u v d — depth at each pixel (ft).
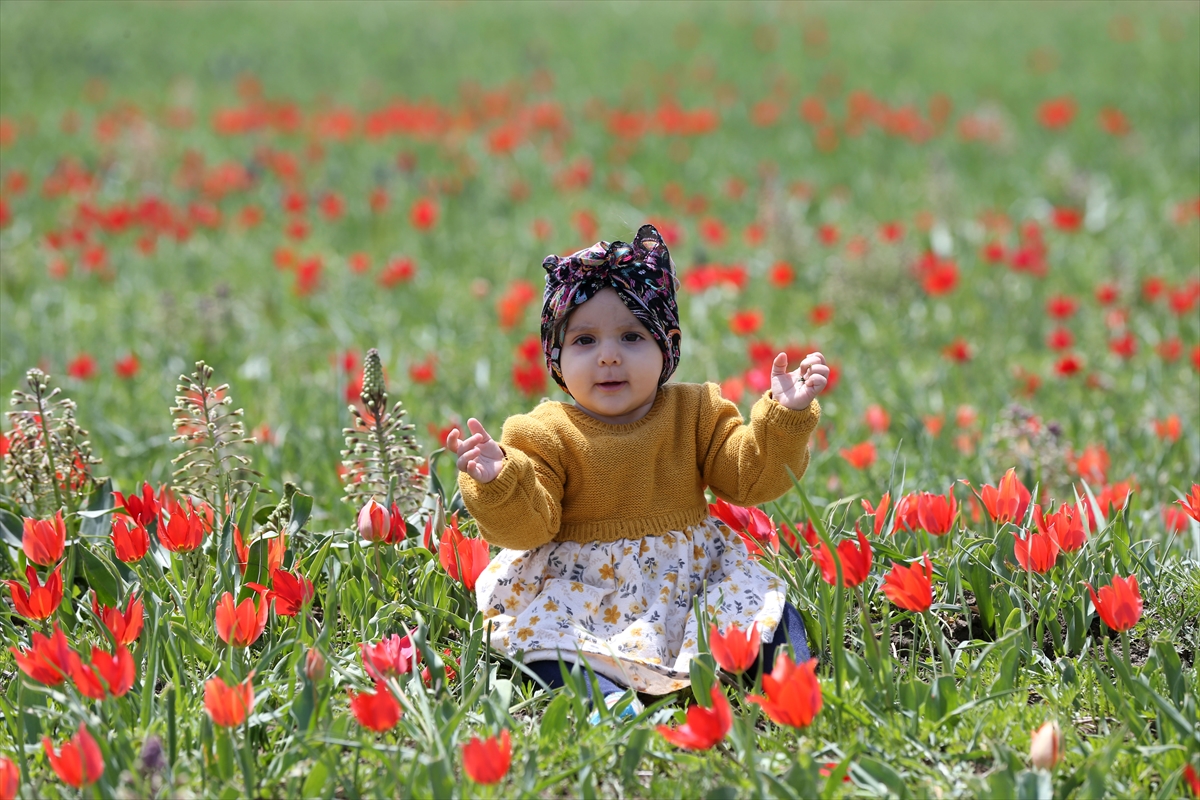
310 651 11.05
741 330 27.55
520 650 12.34
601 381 12.77
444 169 54.54
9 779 9.61
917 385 26.32
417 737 10.82
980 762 11.07
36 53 82.43
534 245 41.45
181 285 37.11
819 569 13.58
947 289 31.14
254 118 61.00
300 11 108.27
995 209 45.21
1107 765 10.01
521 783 10.30
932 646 12.75
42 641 10.65
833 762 10.80
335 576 13.85
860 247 35.40
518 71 81.10
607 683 12.12
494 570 13.21
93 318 33.71
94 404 25.46
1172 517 16.30
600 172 52.54
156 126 64.59
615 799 10.61
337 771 10.49
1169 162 51.88
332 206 41.73
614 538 12.82
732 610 12.64
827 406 24.13
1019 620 13.25
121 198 49.57
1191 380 25.88
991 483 18.98
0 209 40.73
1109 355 28.40
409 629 13.47
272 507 15.87
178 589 13.97
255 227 44.21
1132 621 11.73
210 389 15.53
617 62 83.46
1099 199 45.47
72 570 13.91
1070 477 19.36
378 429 15.44
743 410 22.33
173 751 10.56
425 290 35.81
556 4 112.47
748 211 46.50
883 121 57.31
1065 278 35.96
